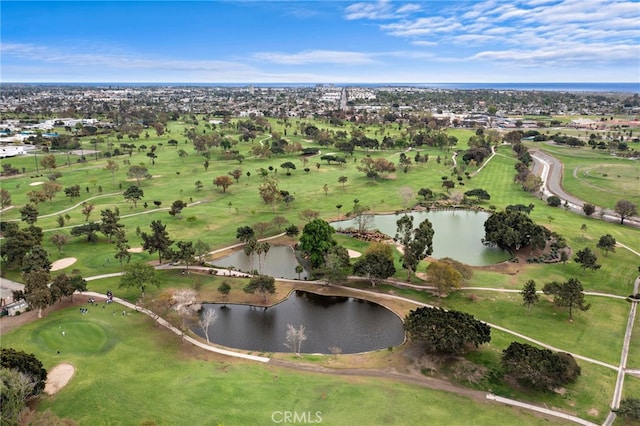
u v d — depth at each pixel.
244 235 125.44
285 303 96.44
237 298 97.12
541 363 64.75
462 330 72.31
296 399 63.03
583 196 181.38
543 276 106.88
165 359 73.69
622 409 58.81
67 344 76.06
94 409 60.31
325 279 102.69
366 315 91.19
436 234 141.25
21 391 54.41
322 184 198.62
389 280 105.62
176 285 101.69
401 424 58.22
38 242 115.00
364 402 62.38
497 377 68.69
